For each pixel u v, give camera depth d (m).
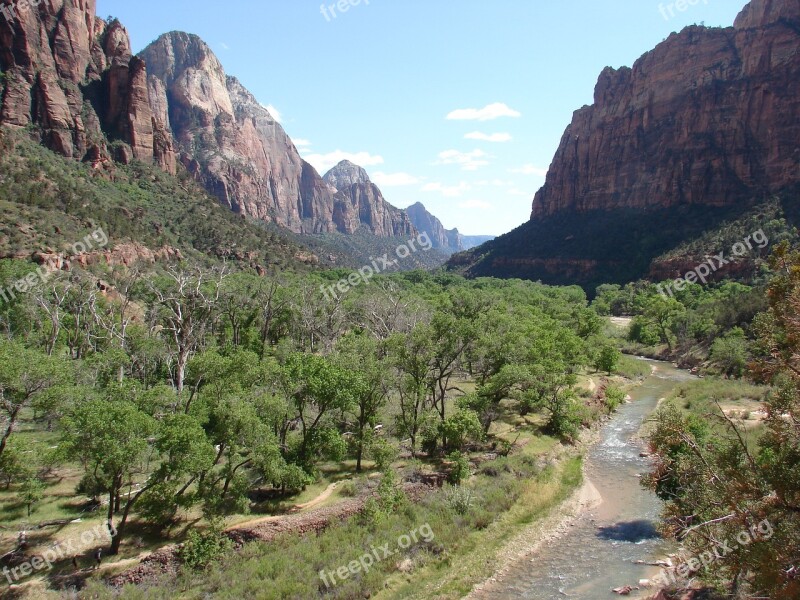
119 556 23.38
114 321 56.31
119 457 22.00
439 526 28.12
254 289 62.47
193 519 26.91
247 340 57.03
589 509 31.52
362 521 27.83
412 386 37.34
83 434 22.62
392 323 61.19
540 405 44.34
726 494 14.71
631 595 22.56
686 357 78.75
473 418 36.81
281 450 32.38
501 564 25.72
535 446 40.12
